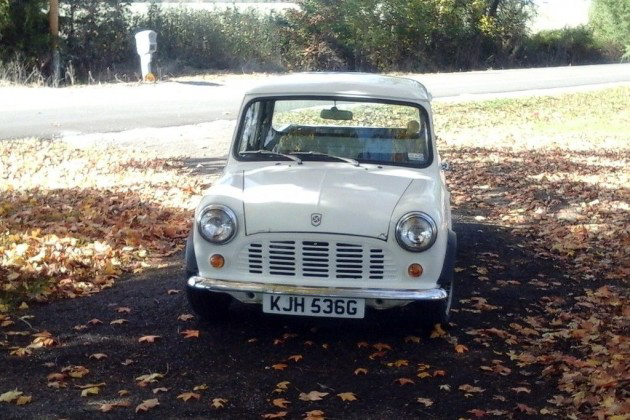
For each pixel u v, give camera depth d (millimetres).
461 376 5746
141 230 9344
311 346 6219
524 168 15516
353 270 5969
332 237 5926
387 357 6059
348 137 7004
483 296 7668
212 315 6555
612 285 8281
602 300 7691
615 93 30812
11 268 7707
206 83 27469
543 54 50062
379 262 5973
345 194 6137
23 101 21047
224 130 17922
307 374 5695
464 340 6457
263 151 6992
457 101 25875
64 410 4980
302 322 6734
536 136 20312
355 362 5941
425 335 6496
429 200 6168
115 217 10062
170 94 23891
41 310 6855
